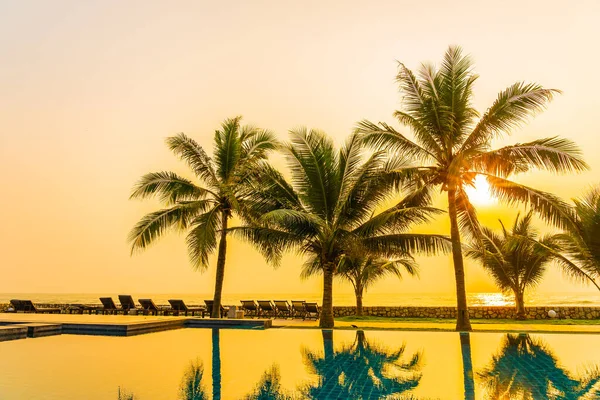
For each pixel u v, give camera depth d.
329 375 6.87
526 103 12.30
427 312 21.75
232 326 13.78
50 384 5.98
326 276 14.28
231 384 6.18
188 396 5.44
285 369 7.30
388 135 13.60
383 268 22.28
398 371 7.17
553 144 12.06
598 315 20.12
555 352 8.85
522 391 5.78
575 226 12.47
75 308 21.70
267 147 16.27
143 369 7.10
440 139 13.68
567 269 14.55
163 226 14.84
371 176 13.53
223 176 15.75
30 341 10.28
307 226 14.11
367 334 11.80
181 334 12.12
